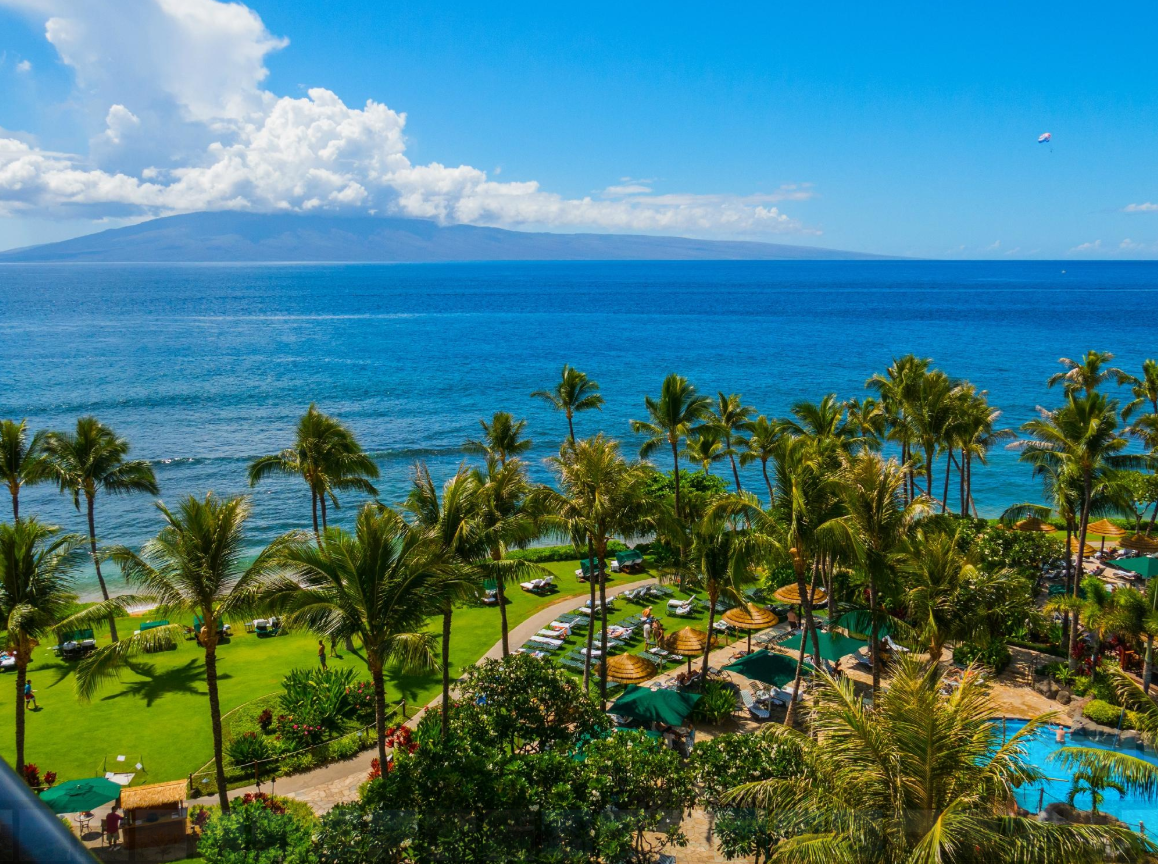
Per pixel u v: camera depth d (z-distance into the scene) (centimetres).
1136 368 14375
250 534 6328
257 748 2900
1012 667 3662
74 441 4259
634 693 3069
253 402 11262
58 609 2616
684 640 3575
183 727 3177
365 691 3409
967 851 1560
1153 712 2353
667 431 5606
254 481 4641
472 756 2286
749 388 12988
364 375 13775
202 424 9888
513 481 3438
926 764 1706
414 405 11462
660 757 2386
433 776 2205
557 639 4012
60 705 3353
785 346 18388
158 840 2425
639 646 4003
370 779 2680
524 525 3234
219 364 14512
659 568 5134
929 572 3167
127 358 15012
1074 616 3500
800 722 3189
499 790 2191
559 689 2742
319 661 3816
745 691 3484
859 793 1755
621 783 2316
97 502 7112
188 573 2409
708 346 18450
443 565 2619
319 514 6838
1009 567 4291
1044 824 1614
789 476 3170
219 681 3597
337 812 2208
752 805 2198
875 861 1653
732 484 8112
